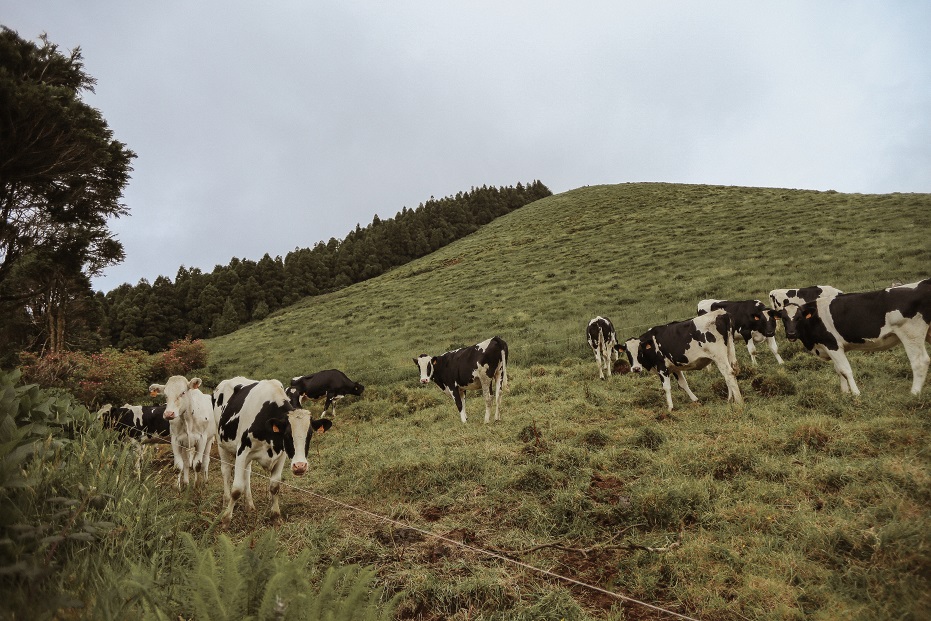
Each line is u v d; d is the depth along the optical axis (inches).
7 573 108.7
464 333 884.6
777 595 144.1
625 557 174.6
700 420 311.4
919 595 131.2
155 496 207.6
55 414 237.1
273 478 237.8
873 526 163.8
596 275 1120.2
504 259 1635.1
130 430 355.3
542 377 526.9
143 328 2162.9
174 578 135.3
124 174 652.7
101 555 138.0
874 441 230.2
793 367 401.7
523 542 193.2
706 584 155.0
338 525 223.8
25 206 599.2
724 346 343.3
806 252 912.9
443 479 261.4
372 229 3747.5
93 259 649.6
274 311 2368.4
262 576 118.2
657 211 1800.0
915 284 285.3
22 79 550.9
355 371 783.1
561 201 2864.2
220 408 277.0
